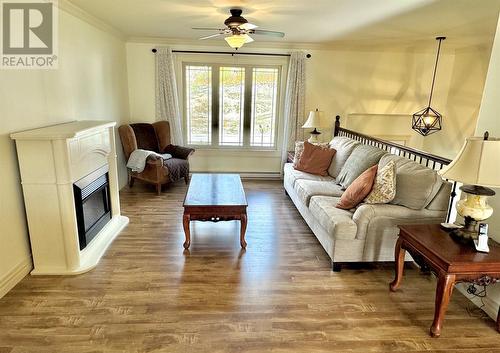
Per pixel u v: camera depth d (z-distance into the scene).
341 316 2.29
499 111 2.31
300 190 3.89
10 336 2.02
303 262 3.03
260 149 6.02
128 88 5.49
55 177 2.55
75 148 2.74
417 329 2.17
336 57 5.60
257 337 2.06
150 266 2.88
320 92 5.73
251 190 5.28
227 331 2.11
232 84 5.75
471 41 4.69
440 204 2.78
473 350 2.01
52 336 2.02
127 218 3.91
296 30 4.34
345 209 3.07
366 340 2.06
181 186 5.33
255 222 3.96
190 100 5.77
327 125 5.35
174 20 3.97
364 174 3.03
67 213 2.63
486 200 2.38
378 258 2.87
